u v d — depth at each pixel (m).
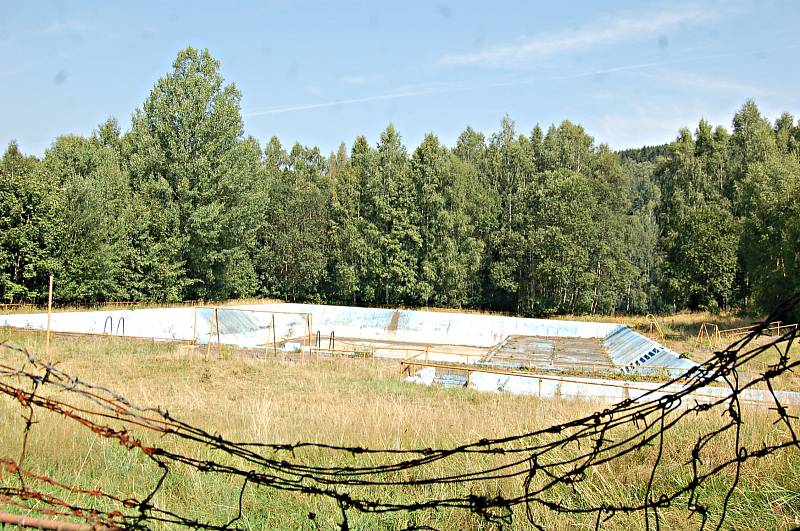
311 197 65.50
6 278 40.59
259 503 6.53
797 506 5.67
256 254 64.94
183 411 13.38
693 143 61.72
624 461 7.17
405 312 48.25
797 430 7.33
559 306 59.31
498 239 61.88
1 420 8.57
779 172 41.62
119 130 66.88
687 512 5.69
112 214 47.94
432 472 7.36
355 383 21.64
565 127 70.44
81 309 41.75
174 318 39.72
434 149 60.72
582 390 21.81
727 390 17.86
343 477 7.39
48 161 49.22
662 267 52.91
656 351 30.84
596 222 59.56
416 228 59.38
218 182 53.09
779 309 3.24
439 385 21.84
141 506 4.18
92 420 9.74
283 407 14.68
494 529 5.80
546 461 7.35
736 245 48.25
